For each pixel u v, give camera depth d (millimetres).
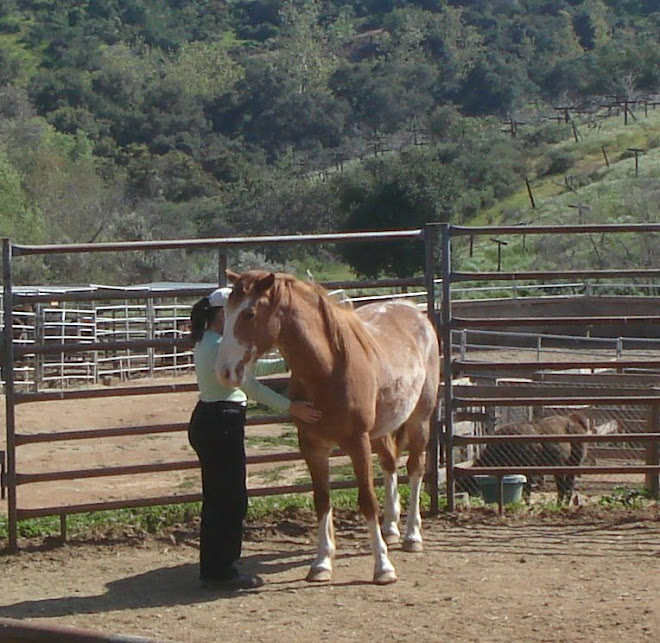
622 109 72062
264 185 62844
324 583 6648
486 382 16375
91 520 8336
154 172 71000
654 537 7746
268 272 6258
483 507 8688
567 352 21766
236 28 132000
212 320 6598
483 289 23906
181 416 18641
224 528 6617
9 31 119938
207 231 58031
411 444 7539
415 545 7441
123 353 27453
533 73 94875
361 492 6570
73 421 18203
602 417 13180
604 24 114125
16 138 62562
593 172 53281
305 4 131875
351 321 6648
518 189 55688
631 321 8219
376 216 44281
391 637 5504
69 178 55406
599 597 6148
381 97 91500
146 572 7188
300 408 6375
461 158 58500
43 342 23078
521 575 6758
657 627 5480
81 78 94750
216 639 5594
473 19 117688
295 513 8430
